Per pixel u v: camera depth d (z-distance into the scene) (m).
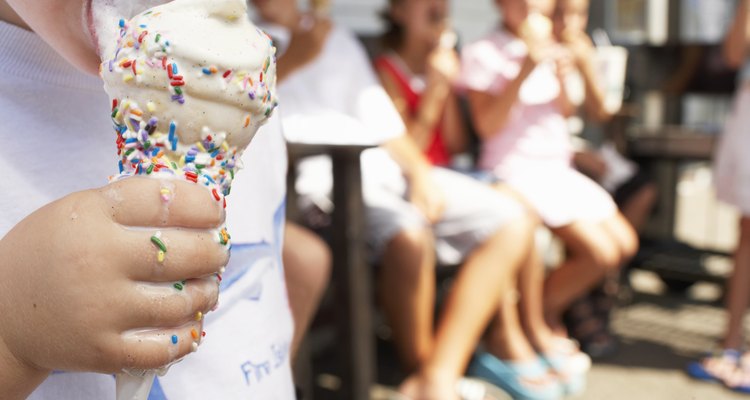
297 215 2.04
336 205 1.96
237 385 0.73
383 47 2.85
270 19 2.39
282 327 0.84
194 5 0.48
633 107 3.43
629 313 3.42
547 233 4.09
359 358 2.03
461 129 2.94
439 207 2.35
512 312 2.50
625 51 3.62
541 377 2.46
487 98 2.73
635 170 3.28
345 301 2.00
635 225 3.22
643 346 3.01
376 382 2.61
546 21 2.63
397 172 2.47
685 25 5.63
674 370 2.76
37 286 0.45
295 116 2.28
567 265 2.72
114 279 0.44
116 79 0.46
